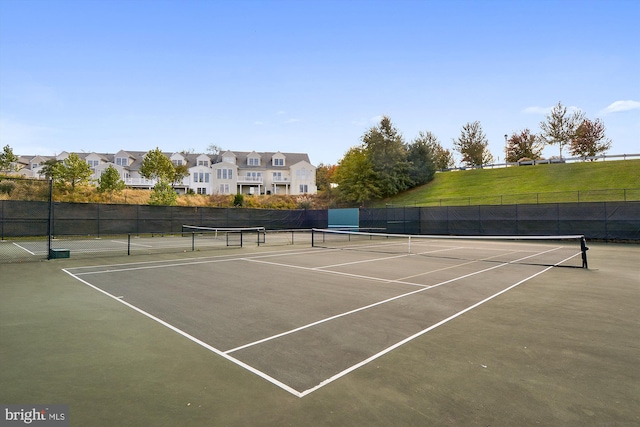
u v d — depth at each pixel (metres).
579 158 40.00
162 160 49.50
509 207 28.20
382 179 45.12
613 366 4.21
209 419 3.10
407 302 7.26
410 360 4.36
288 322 5.89
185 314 6.38
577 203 25.64
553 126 48.81
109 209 25.11
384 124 46.16
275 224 34.34
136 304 7.09
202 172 59.25
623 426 3.00
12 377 3.89
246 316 6.25
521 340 5.06
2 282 9.41
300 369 4.11
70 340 5.05
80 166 37.12
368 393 3.55
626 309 6.76
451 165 72.69
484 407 3.30
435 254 16.84
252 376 3.94
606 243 23.56
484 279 9.93
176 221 28.17
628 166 35.66
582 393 3.57
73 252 16.73
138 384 3.74
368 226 34.44
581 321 5.98
